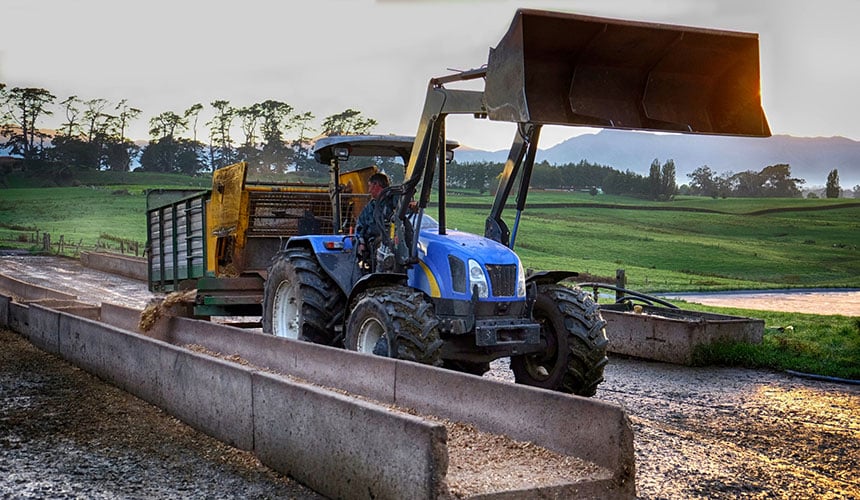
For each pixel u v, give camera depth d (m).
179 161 161.12
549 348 8.77
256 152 154.62
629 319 12.34
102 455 6.57
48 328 11.85
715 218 126.25
